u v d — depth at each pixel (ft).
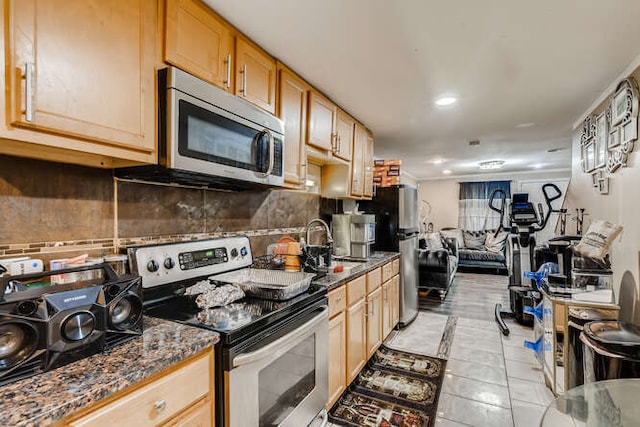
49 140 2.86
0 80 2.53
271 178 5.50
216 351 3.49
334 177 9.64
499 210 23.58
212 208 5.95
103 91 3.25
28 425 1.92
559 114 9.52
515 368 8.21
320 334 5.39
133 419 2.60
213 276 5.47
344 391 6.84
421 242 18.13
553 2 4.49
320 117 7.55
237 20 4.85
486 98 8.21
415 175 24.45
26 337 2.39
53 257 3.72
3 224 3.34
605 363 5.14
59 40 2.88
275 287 4.74
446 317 12.46
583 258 6.87
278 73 6.14
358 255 9.65
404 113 9.31
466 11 4.69
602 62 6.31
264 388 4.03
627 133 6.64
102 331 2.86
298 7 4.55
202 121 4.16
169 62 3.96
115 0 3.36
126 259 4.31
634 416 3.76
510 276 12.77
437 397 6.94
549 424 3.68
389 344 9.77
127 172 4.24
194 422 3.18
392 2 4.47
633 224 6.45
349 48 5.72
